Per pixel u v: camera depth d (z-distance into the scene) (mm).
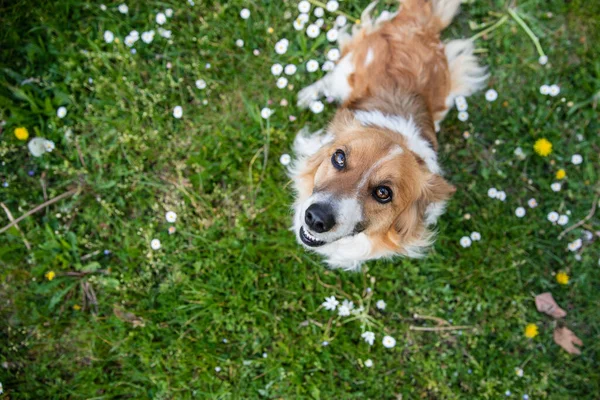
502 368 1352
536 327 1348
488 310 1367
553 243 1396
